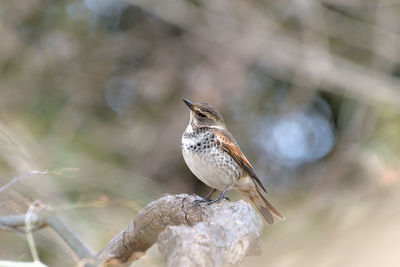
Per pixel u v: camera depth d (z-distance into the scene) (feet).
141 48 51.29
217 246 12.59
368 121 42.16
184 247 12.30
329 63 47.75
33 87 44.75
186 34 50.85
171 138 46.14
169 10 50.06
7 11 46.65
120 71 50.11
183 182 46.34
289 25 51.37
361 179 34.96
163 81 48.93
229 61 48.29
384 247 11.40
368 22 50.03
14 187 23.70
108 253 19.12
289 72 50.03
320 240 15.76
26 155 26.99
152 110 48.34
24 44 46.91
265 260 18.93
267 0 49.80
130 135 44.96
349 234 14.43
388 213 14.20
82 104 46.39
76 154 33.73
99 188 27.73
